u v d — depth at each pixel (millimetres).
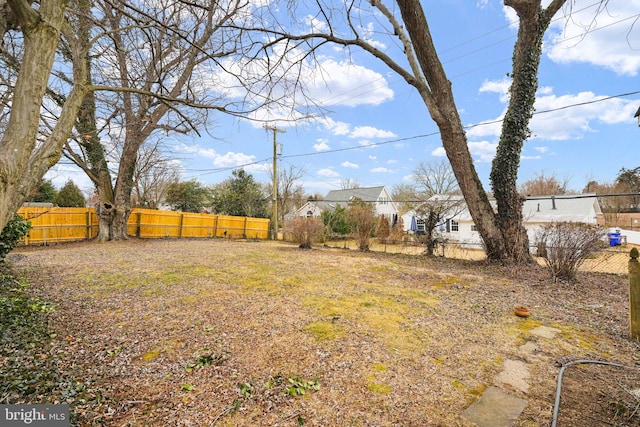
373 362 2639
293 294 4828
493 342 3109
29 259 7750
